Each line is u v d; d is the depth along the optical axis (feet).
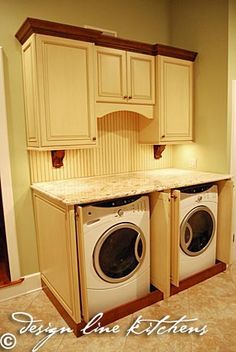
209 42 8.84
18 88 7.45
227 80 8.46
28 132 7.50
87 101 7.29
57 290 7.06
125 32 9.04
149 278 7.49
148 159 10.07
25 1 7.27
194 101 9.57
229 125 8.70
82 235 5.90
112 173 9.25
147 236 7.27
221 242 8.97
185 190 7.72
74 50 6.93
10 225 7.70
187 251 7.97
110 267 6.60
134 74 8.12
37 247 8.17
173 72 8.80
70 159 8.43
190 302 7.28
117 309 6.66
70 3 7.93
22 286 7.95
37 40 6.43
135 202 6.87
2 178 7.45
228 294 7.61
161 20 9.86
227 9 8.20
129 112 9.39
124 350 5.72
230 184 8.53
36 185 7.68
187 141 9.52
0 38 7.06
